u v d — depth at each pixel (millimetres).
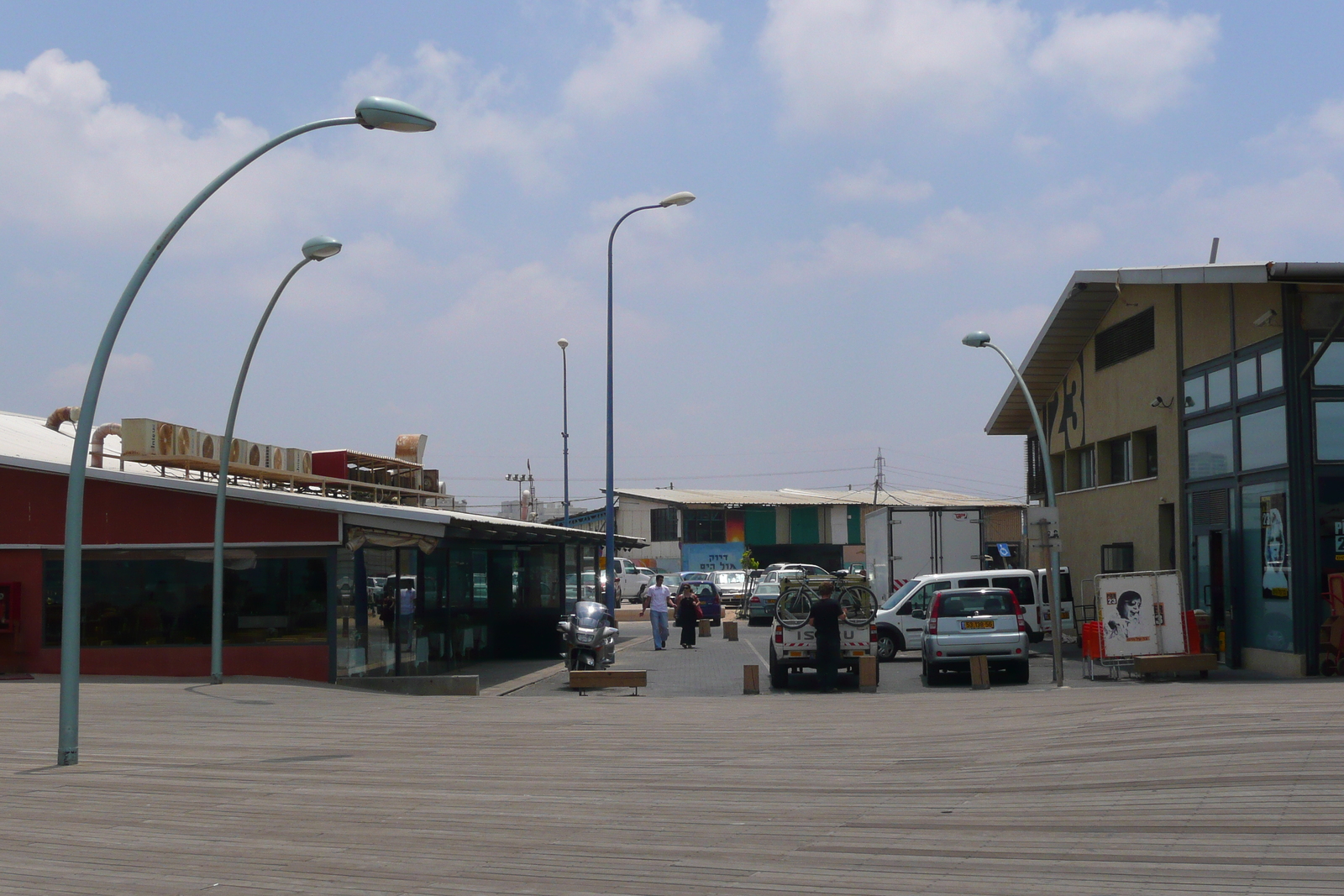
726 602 61188
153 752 12242
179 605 22344
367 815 8586
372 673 23500
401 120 13305
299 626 21969
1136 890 5758
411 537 22734
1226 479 22891
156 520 22406
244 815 8656
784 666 22797
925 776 9742
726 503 77875
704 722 14703
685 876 6504
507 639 31828
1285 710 12609
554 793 9391
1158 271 22688
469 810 8680
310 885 6535
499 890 6320
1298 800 7539
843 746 11953
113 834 8016
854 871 6461
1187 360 24750
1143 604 21844
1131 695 16469
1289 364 20406
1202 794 7961
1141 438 27938
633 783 9773
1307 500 20172
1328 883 5707
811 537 78750
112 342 12422
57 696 18609
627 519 80375
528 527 26094
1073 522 32219
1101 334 29734
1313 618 20094
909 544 32562
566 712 16500
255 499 21938
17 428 30891
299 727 14602
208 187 12891
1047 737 11734
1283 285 20531
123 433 22719
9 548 22594
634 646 36781
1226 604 22719
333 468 30547
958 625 22453
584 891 6246
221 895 6355
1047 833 7176
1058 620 20938
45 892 6473
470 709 17156
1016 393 34250
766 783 9617
